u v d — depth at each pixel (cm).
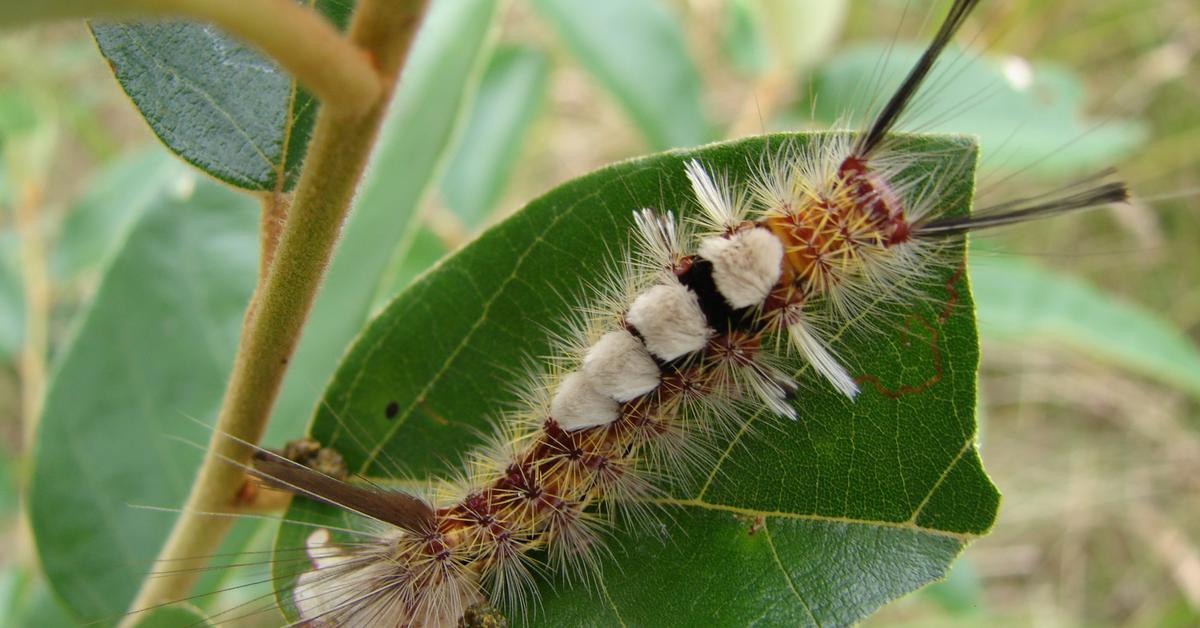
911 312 8
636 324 8
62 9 5
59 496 10
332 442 8
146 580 9
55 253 14
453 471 8
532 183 20
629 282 8
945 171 8
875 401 8
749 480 8
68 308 15
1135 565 18
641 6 14
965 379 7
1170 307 19
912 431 7
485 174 14
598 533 8
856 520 7
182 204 10
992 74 13
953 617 14
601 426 8
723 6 16
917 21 19
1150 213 19
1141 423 19
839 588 7
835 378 8
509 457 8
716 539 8
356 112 6
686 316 8
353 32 6
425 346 8
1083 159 13
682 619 8
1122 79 20
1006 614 18
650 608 8
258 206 10
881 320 8
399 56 6
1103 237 19
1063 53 20
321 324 10
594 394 8
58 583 10
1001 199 15
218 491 8
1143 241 19
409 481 8
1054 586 18
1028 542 19
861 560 7
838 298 8
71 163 21
